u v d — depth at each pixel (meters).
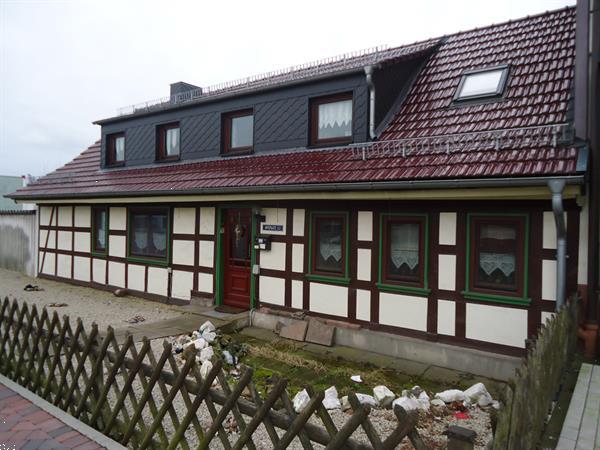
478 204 6.14
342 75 8.12
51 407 4.21
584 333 5.50
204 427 4.11
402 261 6.84
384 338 6.82
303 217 7.88
